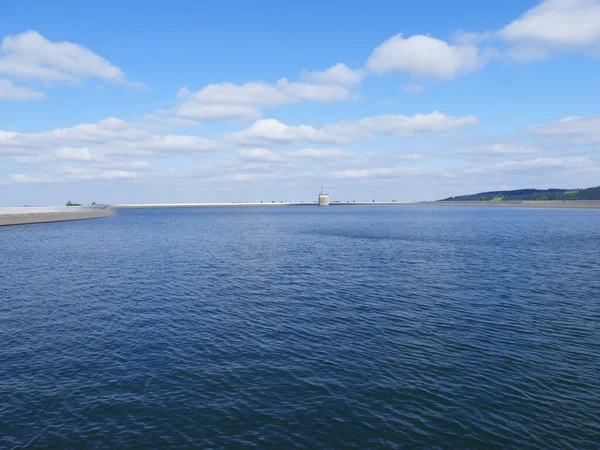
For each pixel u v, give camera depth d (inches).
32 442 478.6
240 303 1104.8
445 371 668.1
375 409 551.8
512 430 505.0
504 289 1268.5
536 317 968.9
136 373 661.3
